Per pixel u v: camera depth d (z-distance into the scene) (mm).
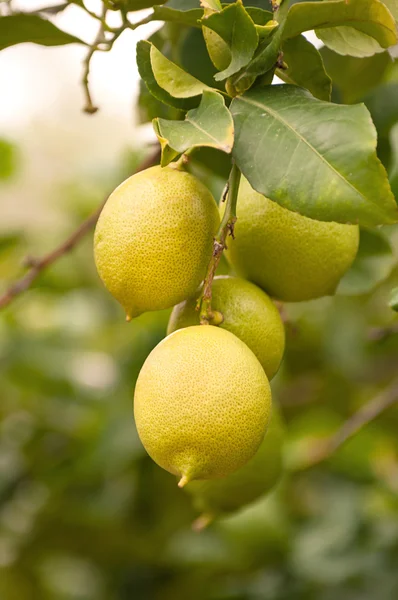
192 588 1188
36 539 1188
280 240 684
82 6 688
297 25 634
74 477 1146
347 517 1135
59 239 1366
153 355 625
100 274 651
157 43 777
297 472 1140
